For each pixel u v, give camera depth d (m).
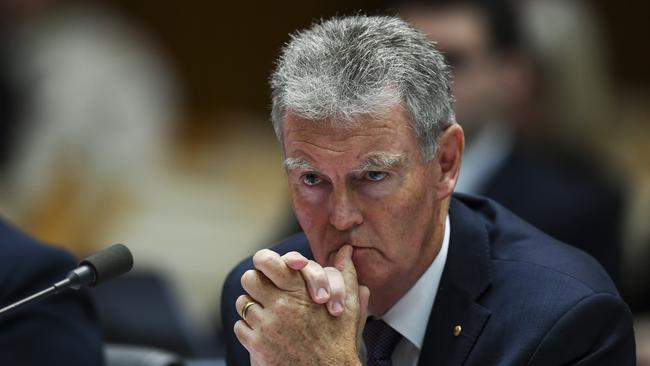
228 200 20.94
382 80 5.90
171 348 9.63
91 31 17.83
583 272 6.48
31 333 7.45
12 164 16.45
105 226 17.08
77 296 7.75
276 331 6.05
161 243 18.56
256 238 19.88
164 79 19.61
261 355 6.09
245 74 26.48
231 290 7.18
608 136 11.73
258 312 6.09
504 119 11.05
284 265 6.06
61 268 7.71
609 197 11.09
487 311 6.38
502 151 11.05
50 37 17.27
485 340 6.32
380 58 5.95
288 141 6.00
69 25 17.72
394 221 6.01
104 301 9.66
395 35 6.07
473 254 6.55
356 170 5.91
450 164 6.28
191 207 19.89
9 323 7.45
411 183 6.00
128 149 17.39
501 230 6.79
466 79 10.73
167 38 25.81
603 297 6.32
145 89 18.28
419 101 5.98
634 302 13.88
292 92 5.92
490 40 10.74
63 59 17.02
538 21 11.14
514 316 6.32
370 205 5.98
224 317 7.18
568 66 11.24
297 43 6.16
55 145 16.47
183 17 25.92
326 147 5.88
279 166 23.45
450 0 10.73
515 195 10.87
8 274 7.53
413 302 6.52
